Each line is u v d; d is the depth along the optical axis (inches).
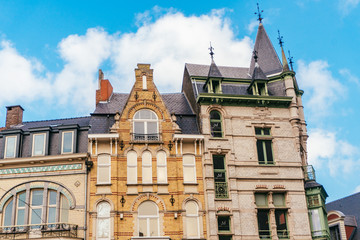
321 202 1106.7
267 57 1334.9
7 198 1034.1
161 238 991.0
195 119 1168.8
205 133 1113.4
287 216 1087.6
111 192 1028.5
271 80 1250.6
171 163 1075.9
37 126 1207.6
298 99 1310.3
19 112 1257.4
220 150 1100.5
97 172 1047.0
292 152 1146.7
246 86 1240.8
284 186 1101.7
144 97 1135.0
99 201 1019.9
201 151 1097.4
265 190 1088.2
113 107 1193.4
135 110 1118.4
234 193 1069.1
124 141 1083.3
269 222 1077.8
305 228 1075.3
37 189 1046.4
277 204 1099.9
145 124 1112.2
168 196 1044.5
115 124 1093.8
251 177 1093.8
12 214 1020.5
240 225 1044.5
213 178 1072.8
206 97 1137.4
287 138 1159.6
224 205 1053.8
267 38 1379.2
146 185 1047.6
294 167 1129.4
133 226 1011.3
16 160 1046.4
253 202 1072.8
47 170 1048.8
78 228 993.5
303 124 1282.0
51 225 1000.2
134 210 1024.2
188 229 1027.3
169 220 1026.1
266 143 1153.4
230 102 1159.6
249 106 1171.9
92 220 1003.3
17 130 1097.4
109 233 1000.9
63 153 1066.1
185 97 1298.0
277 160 1127.6
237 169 1098.1
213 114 1154.7
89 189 1029.2
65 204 1026.1
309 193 1118.4
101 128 1108.5
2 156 1072.2
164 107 1131.3
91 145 1065.5
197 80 1229.1
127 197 1033.5
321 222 1087.6
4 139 1093.8
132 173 1063.0
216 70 1194.6
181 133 1117.7
